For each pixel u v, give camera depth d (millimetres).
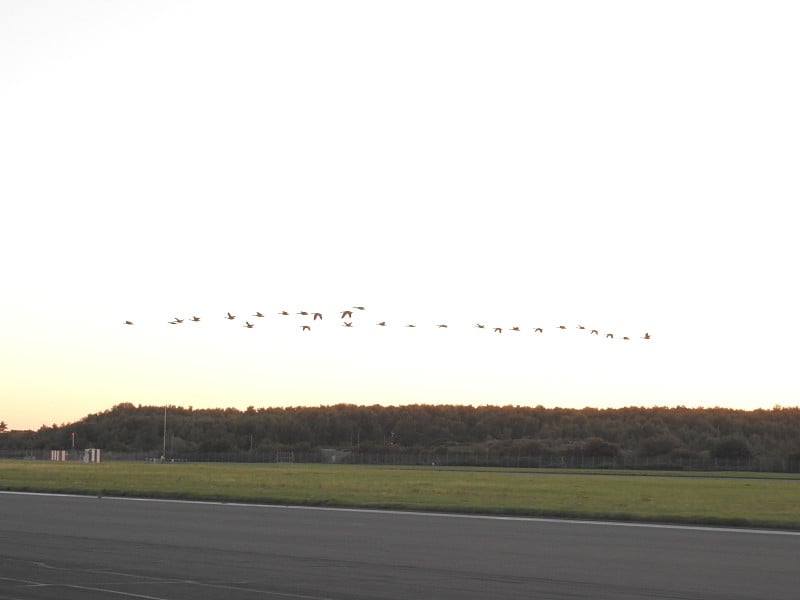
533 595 17344
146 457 159750
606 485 64000
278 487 55281
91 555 22766
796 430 195625
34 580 18625
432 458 137875
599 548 24984
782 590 18141
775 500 47031
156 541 26078
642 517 34188
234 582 18625
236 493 48281
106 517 33844
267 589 17766
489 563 21875
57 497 46031
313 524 31641
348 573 20031
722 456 132750
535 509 37406
